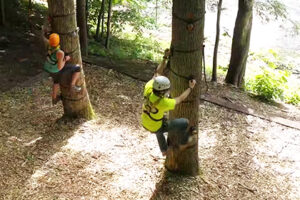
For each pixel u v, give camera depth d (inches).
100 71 347.3
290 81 449.4
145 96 169.3
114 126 265.1
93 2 463.5
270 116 307.3
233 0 684.1
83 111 264.1
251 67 486.0
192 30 170.9
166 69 190.2
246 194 209.8
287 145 265.3
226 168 230.7
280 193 213.6
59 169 214.8
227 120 291.1
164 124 176.7
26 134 244.7
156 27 528.7
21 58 359.9
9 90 296.0
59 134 247.8
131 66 374.0
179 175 214.5
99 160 225.8
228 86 376.2
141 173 217.9
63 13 223.9
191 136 188.7
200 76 186.2
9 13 448.5
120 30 488.7
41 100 288.5
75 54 240.1
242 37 375.2
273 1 420.8
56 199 192.5
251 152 251.6
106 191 201.5
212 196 205.3
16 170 210.7
